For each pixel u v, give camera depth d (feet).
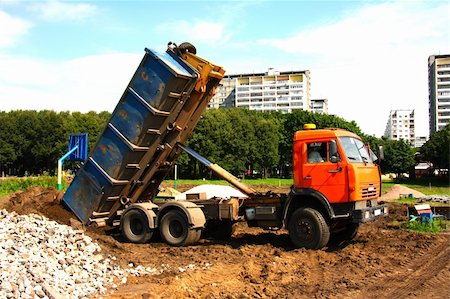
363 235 46.34
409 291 26.20
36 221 34.40
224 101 534.37
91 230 41.63
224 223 44.27
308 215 37.04
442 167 206.59
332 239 43.19
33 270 24.36
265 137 214.48
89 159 41.98
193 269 30.68
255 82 515.09
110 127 40.70
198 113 42.63
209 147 191.52
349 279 28.66
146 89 38.93
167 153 42.45
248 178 219.20
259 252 36.70
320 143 37.55
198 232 39.99
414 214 61.98
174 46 40.57
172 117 40.29
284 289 26.25
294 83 498.69
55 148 216.54
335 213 36.73
